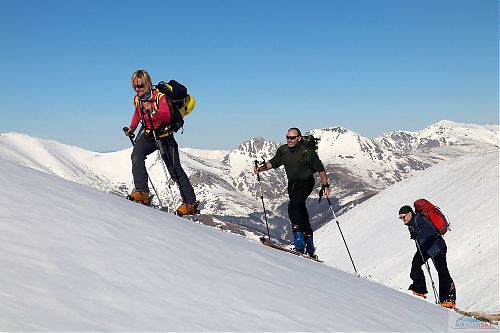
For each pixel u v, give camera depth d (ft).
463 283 67.31
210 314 13.47
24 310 10.19
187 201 30.83
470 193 113.91
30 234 14.05
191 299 14.08
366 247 123.95
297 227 34.27
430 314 24.27
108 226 17.30
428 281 71.51
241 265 19.61
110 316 11.35
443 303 34.24
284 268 22.20
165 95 28.78
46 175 23.86
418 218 35.55
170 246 18.01
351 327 16.39
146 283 13.97
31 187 18.76
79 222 16.55
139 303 12.58
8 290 10.74
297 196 34.40
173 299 13.64
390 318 19.72
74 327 10.25
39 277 11.86
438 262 35.17
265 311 15.12
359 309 19.45
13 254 12.54
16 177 19.76
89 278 12.89
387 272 93.09
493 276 63.16
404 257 95.81
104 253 14.79
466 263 75.36
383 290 27.37
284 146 35.29
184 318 12.67
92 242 15.24
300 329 14.58
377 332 16.96
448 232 94.58
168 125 29.30
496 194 100.37
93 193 22.94
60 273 12.54
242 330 13.12
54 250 13.67
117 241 16.20
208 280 16.05
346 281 25.36
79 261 13.66
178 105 29.35
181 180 30.66
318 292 19.86
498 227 82.58
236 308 14.64
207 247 20.12
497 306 52.75
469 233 87.30
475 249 79.05
